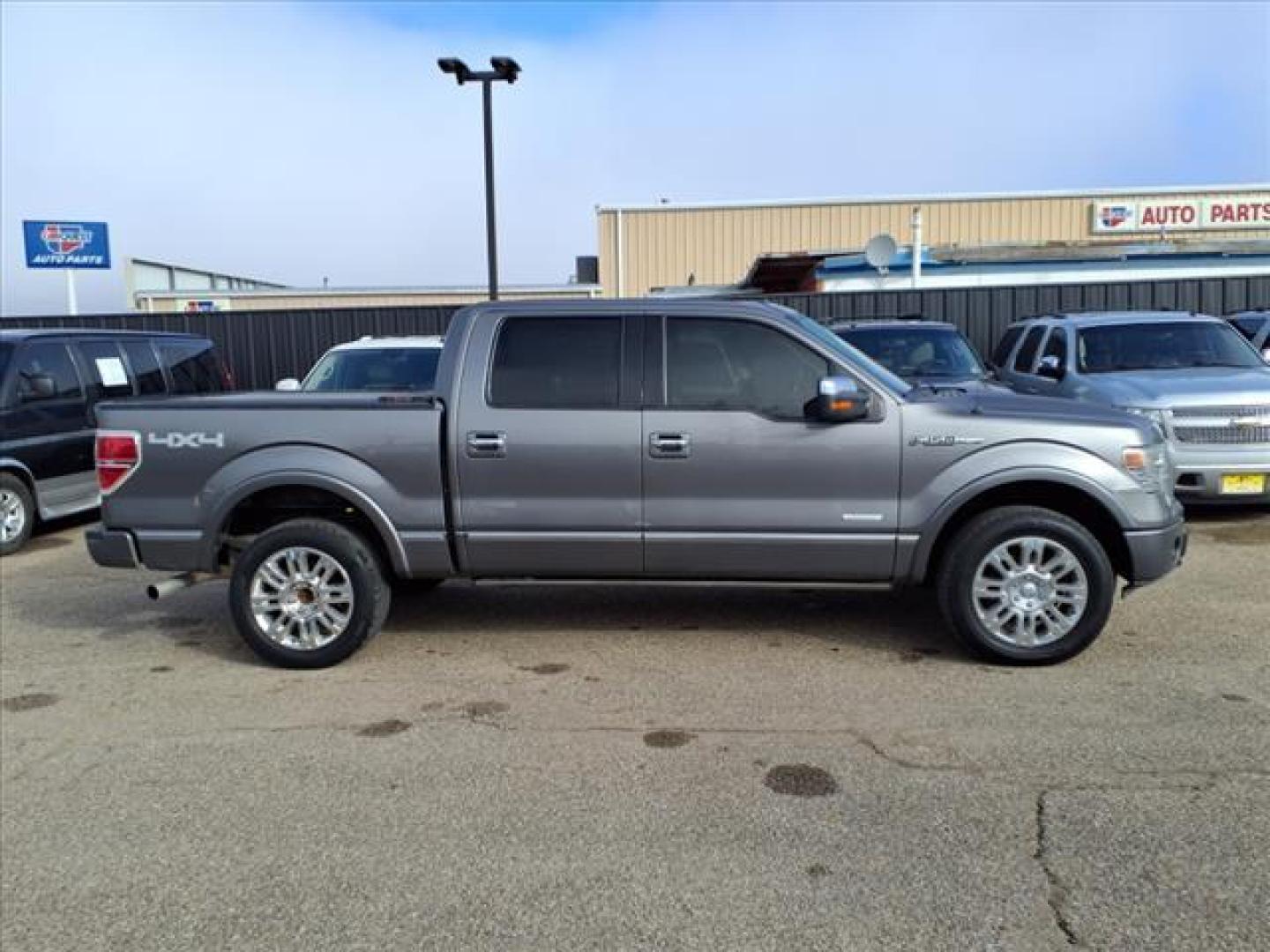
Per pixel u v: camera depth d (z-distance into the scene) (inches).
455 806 149.4
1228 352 380.8
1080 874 125.7
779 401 206.4
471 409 209.6
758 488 205.5
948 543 207.6
